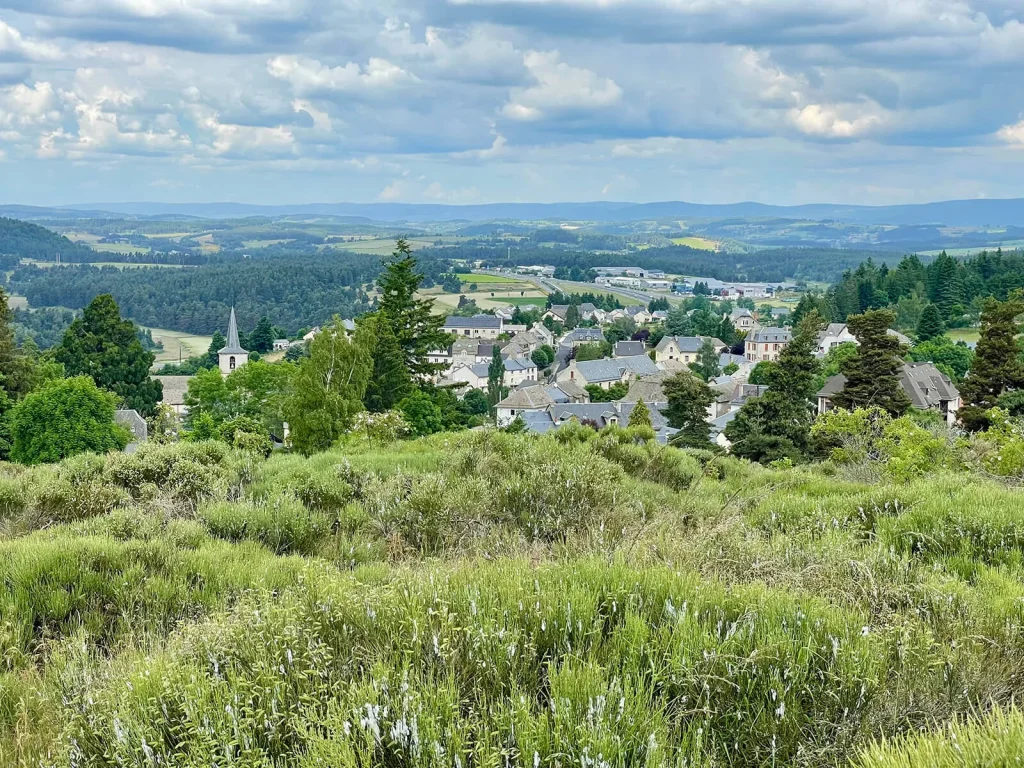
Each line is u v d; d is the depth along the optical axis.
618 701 3.36
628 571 5.02
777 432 39.12
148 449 12.68
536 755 2.97
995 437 19.48
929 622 4.80
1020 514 7.92
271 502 8.99
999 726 2.98
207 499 10.02
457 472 10.99
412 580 5.17
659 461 13.28
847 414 22.50
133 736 3.50
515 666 3.86
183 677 3.87
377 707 3.28
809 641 3.97
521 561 5.68
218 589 6.31
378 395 41.84
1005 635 4.54
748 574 5.69
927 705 3.70
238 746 3.31
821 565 5.91
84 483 10.69
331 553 7.86
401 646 4.00
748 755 3.40
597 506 8.71
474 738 3.30
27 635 5.60
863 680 3.71
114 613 6.07
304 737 3.28
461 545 7.60
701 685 3.66
